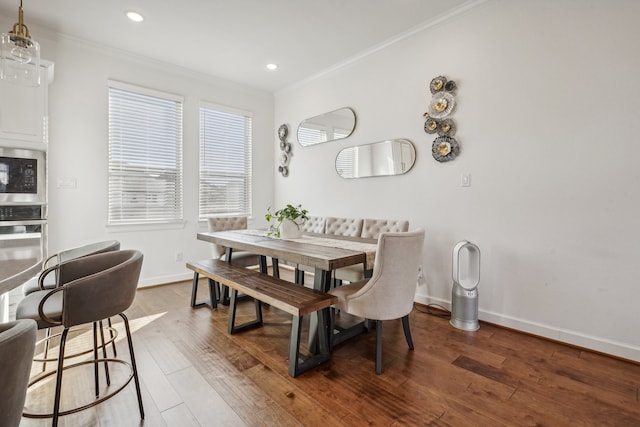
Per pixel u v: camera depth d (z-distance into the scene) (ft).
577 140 7.14
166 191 12.56
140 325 8.42
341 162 12.58
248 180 15.24
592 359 6.72
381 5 8.64
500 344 7.41
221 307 9.85
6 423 2.16
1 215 8.32
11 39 5.04
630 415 4.99
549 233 7.58
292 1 8.45
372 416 4.95
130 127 11.64
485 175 8.57
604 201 6.84
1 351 2.03
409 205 10.36
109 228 11.17
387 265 5.96
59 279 5.16
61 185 10.21
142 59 11.72
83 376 6.03
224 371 6.22
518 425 4.75
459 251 8.40
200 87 13.42
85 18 9.18
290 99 15.02
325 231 12.27
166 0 8.36
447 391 5.59
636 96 6.44
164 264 12.49
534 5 7.66
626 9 6.53
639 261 6.49
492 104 8.40
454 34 9.09
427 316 9.22
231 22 9.44
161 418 4.90
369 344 7.46
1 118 8.28
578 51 7.09
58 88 10.11
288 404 5.23
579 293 7.20
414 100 10.11
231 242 8.76
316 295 6.55
